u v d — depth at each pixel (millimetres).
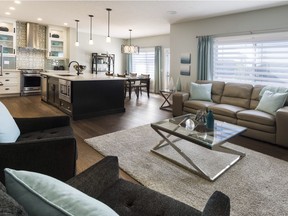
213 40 5316
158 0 4223
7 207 545
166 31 7980
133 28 7402
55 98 5488
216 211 881
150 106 6191
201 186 2152
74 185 1124
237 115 3740
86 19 6137
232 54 5055
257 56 4645
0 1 4656
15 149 1432
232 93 4488
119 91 5281
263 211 1797
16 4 4840
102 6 4770
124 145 3154
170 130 2611
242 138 3639
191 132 2549
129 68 10172
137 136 3551
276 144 3297
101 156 2789
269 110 3594
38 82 7398
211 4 4305
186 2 4270
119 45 10062
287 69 4242
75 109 4543
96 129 3914
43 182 720
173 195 2002
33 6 4965
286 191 2090
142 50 9711
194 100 4770
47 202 637
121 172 2408
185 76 5961
